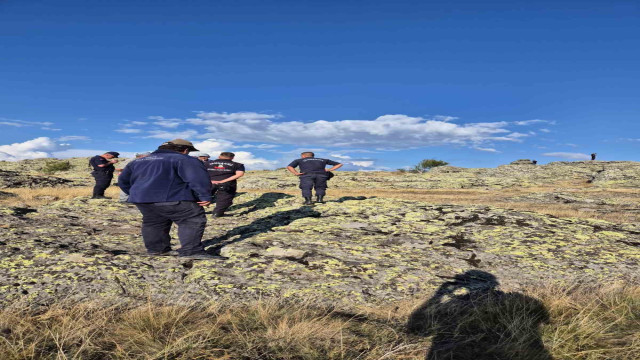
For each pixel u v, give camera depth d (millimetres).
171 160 4441
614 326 3049
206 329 2820
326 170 9594
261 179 35375
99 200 8930
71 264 4070
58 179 24188
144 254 4695
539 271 4598
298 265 4566
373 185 33625
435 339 2887
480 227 6668
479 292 3953
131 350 2496
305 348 2604
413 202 9172
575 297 3762
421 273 4473
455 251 5398
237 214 8141
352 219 7375
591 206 14906
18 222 6238
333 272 4383
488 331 3057
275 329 2914
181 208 4477
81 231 5984
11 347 2408
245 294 3668
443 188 31938
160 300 3443
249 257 4801
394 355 2559
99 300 3355
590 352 2553
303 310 3355
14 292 3361
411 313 3439
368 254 5156
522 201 18016
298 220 7348
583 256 5160
